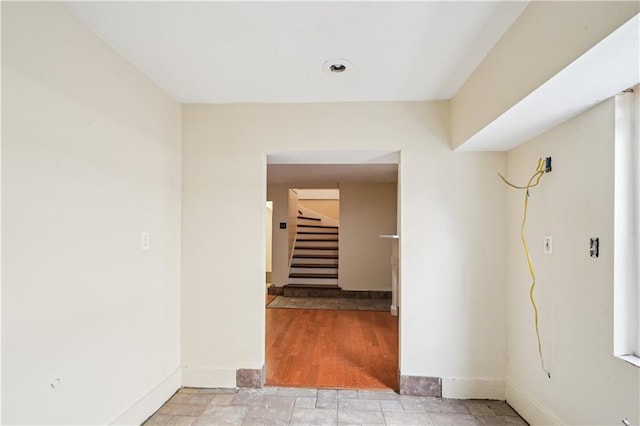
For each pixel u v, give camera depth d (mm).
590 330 1660
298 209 8703
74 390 1604
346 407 2340
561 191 1889
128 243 2014
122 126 1958
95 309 1740
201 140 2672
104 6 1510
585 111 1705
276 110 2648
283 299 6027
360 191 6371
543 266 2047
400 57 1956
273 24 1640
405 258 2555
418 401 2436
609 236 1545
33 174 1390
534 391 2133
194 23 1634
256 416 2219
